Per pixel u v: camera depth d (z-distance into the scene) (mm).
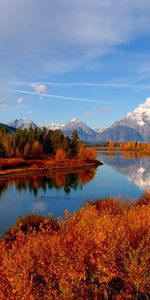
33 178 84812
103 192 62156
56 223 24719
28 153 134625
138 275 9531
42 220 28234
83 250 10453
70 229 13844
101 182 77688
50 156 143750
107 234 11211
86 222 14844
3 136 138625
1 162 102812
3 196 57969
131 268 9656
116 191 63406
